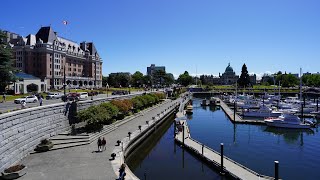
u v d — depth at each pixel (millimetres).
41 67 152750
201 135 60188
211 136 59125
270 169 37469
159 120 66375
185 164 38938
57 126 42500
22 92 100000
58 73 163750
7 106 50781
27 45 152625
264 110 84875
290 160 41688
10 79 57750
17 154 30703
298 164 39781
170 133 63656
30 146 34219
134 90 154875
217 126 71562
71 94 80875
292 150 47750
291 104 101500
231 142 53500
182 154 44000
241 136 59188
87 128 46312
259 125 72312
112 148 36812
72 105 47938
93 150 35625
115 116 59562
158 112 83250
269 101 115750
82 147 37188
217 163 35250
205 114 97062
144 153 45062
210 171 35781
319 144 52188
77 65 196125
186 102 124750
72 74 188500
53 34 163375
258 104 107062
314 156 43844
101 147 36344
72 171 27609
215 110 110500
